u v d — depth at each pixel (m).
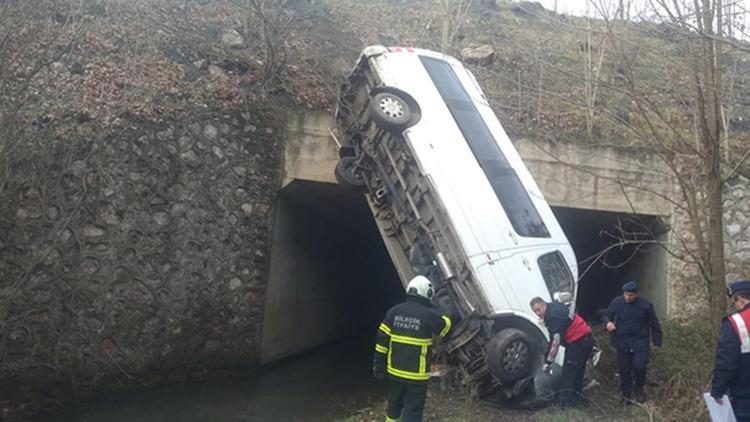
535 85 14.14
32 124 9.35
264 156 11.41
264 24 11.88
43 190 9.19
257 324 11.21
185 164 10.57
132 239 9.92
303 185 11.95
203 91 11.31
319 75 12.73
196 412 8.94
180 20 13.18
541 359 8.09
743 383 4.90
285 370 11.93
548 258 8.67
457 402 8.13
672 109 11.66
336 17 16.72
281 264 11.94
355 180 9.95
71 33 11.05
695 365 8.55
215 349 10.70
